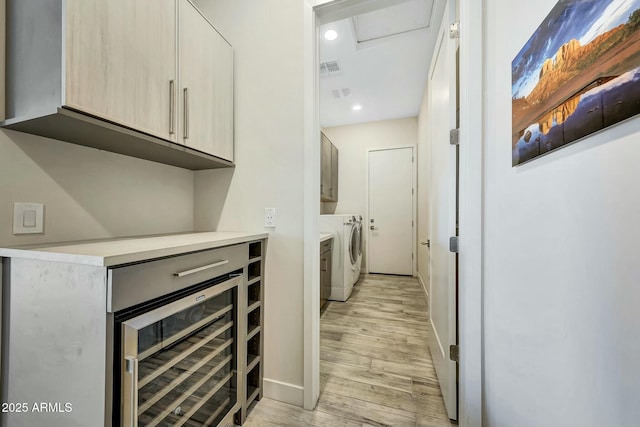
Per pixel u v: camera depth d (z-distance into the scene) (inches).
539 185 30.1
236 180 63.2
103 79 35.3
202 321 42.7
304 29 56.4
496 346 39.8
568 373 25.6
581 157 23.9
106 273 27.1
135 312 30.5
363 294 134.3
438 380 63.4
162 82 44.6
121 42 37.9
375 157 178.2
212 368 45.6
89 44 33.6
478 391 43.7
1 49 35.1
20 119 33.9
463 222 46.4
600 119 21.2
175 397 39.1
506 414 37.1
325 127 188.4
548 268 28.6
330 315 106.3
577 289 24.5
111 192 49.4
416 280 161.3
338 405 55.9
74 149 43.8
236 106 63.0
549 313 28.4
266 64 60.4
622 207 19.8
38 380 31.5
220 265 44.7
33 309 31.7
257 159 61.2
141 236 51.7
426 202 126.7
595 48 21.7
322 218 126.2
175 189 62.7
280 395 57.5
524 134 32.3
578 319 24.3
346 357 75.0
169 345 36.7
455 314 52.0
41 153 39.6
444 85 58.3
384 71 115.5
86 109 33.1
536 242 30.7
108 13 36.0
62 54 31.1
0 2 35.2
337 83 126.0
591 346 22.8
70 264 29.0
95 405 27.6
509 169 36.5
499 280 39.1
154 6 43.4
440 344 61.4
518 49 34.0
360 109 157.2
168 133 45.6
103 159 48.1
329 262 122.7
